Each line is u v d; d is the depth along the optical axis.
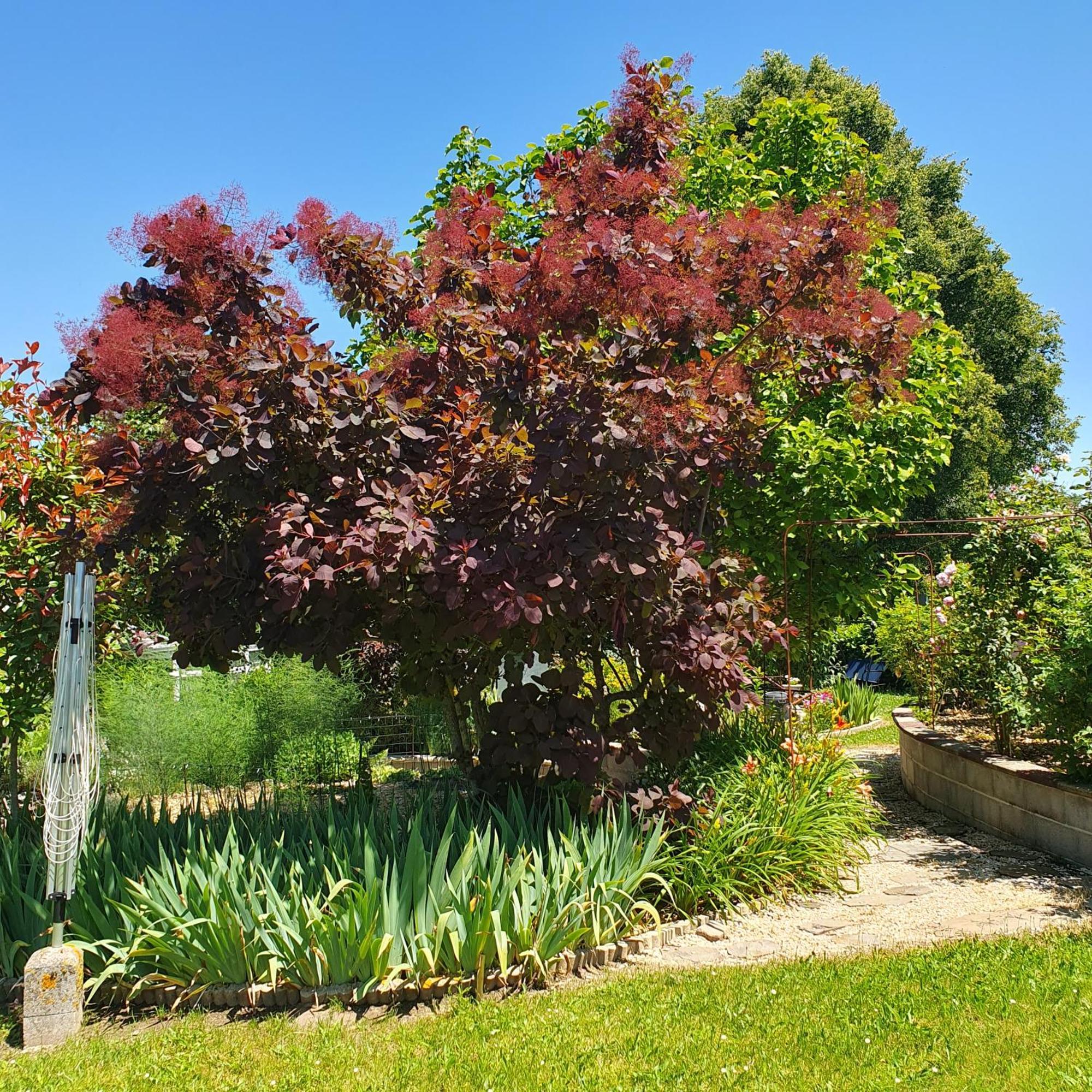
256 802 6.07
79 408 4.99
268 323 5.03
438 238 5.68
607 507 4.77
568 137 8.38
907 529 18.48
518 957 4.36
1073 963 4.10
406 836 5.02
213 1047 3.73
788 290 5.84
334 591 4.30
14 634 5.77
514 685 5.33
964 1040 3.43
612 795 5.29
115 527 5.49
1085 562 7.28
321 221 5.41
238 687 9.04
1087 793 5.86
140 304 5.02
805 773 6.25
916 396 7.66
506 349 5.07
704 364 5.69
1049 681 6.07
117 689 8.37
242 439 4.61
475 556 4.43
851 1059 3.33
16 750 6.07
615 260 5.08
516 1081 3.30
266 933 4.25
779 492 7.35
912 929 4.89
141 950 4.27
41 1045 3.96
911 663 9.77
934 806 7.98
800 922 5.07
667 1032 3.62
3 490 5.81
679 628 5.17
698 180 8.42
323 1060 3.56
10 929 4.76
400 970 4.23
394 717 9.29
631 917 4.82
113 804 6.60
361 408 4.93
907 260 21.09
